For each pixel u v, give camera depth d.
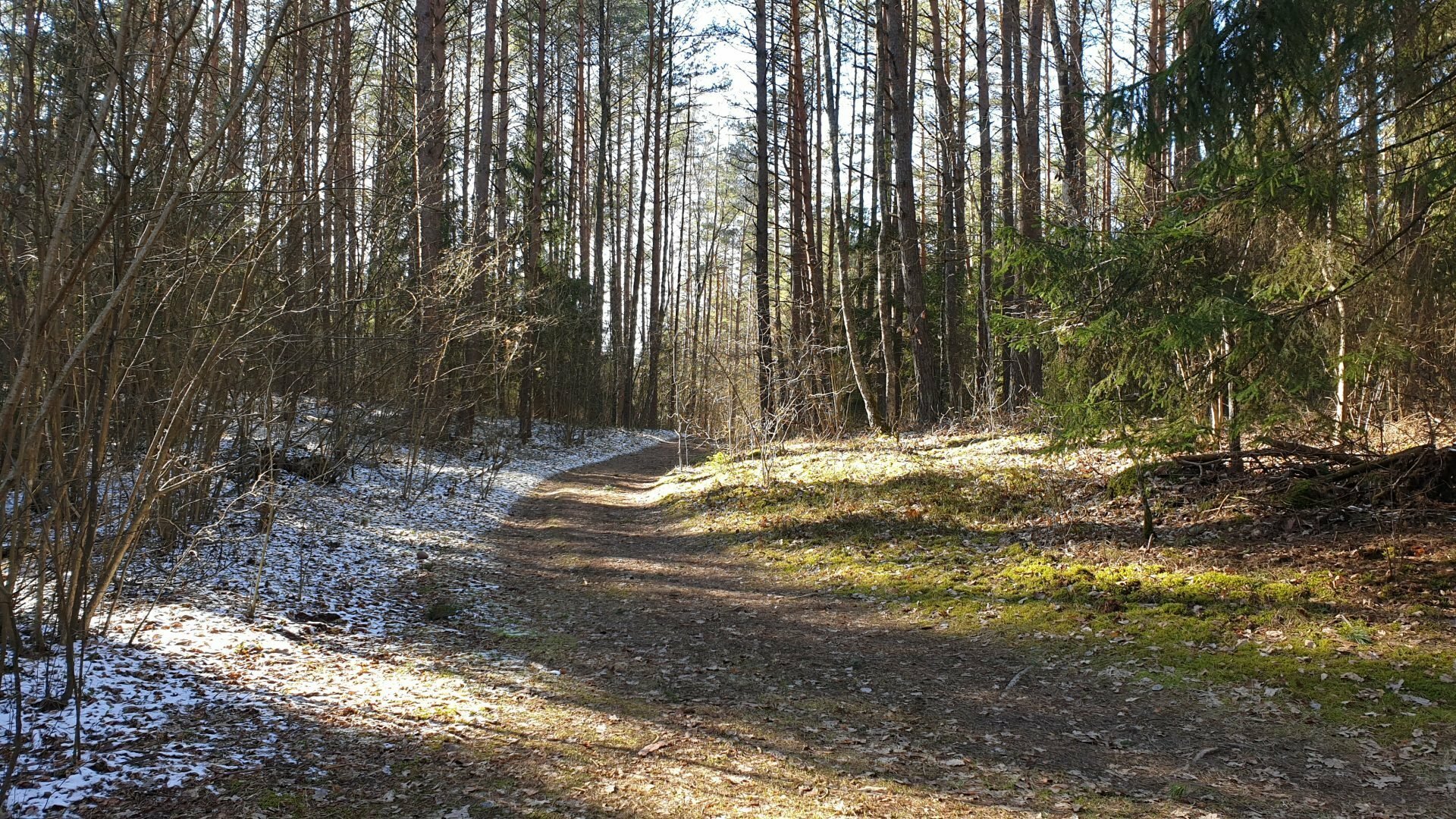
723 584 8.86
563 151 30.97
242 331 6.44
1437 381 7.46
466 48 22.91
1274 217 5.96
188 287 6.21
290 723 4.49
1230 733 4.66
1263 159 5.52
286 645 5.82
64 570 4.99
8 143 4.66
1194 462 8.98
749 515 11.77
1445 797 3.82
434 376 13.70
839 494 11.56
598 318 30.59
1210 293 6.44
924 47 19.33
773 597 8.25
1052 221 7.67
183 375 5.27
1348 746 4.37
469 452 19.48
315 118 6.75
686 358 40.75
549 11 23.56
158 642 5.42
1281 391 6.00
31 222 4.71
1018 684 5.62
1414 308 5.97
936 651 6.38
